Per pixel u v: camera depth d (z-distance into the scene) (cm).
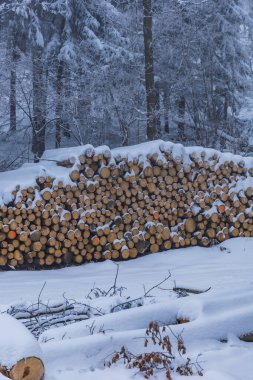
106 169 1077
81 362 407
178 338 448
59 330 454
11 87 1858
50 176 1026
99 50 2016
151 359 414
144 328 468
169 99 2133
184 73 2178
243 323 471
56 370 396
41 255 1015
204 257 1116
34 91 1827
